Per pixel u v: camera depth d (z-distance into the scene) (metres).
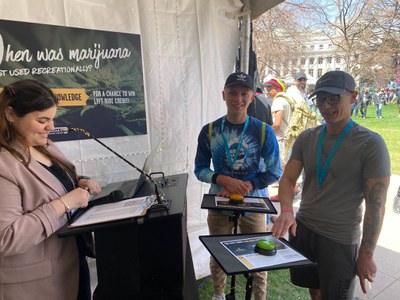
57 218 1.08
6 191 1.02
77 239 1.34
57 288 1.19
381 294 2.35
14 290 1.10
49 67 1.76
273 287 2.48
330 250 1.46
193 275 1.66
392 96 17.00
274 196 4.42
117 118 2.06
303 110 4.25
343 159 1.40
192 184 2.57
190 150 2.50
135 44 2.08
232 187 1.73
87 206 1.29
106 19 1.94
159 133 2.29
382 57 8.46
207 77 2.52
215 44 2.54
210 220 2.02
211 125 1.98
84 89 1.90
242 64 2.70
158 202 1.18
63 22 1.78
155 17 2.17
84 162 1.94
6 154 1.07
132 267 1.16
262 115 3.58
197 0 2.37
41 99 1.08
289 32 8.58
